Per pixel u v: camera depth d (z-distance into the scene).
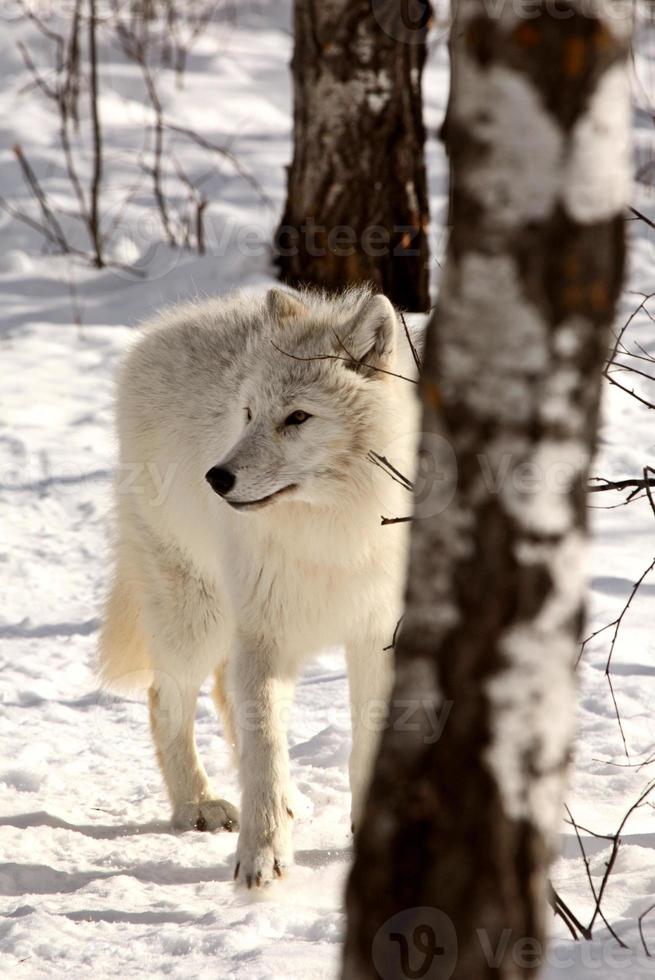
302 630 8.38
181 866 8.18
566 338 3.38
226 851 8.52
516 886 3.67
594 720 10.17
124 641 9.98
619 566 13.71
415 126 19.94
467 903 3.66
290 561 8.12
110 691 11.73
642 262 21.02
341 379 7.89
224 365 9.11
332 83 19.69
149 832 8.98
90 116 32.72
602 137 3.29
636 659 11.41
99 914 7.08
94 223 24.59
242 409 8.18
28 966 6.19
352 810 8.27
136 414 9.75
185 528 9.20
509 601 3.54
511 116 3.27
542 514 3.50
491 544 3.52
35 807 9.24
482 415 3.45
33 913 6.98
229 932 6.44
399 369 8.34
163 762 9.33
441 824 3.66
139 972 5.97
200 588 9.29
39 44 37.66
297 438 7.82
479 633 3.57
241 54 39.44
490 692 3.59
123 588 9.91
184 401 9.27
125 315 22.33
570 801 8.43
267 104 34.88
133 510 9.68
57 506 16.31
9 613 13.66
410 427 8.13
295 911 6.86
